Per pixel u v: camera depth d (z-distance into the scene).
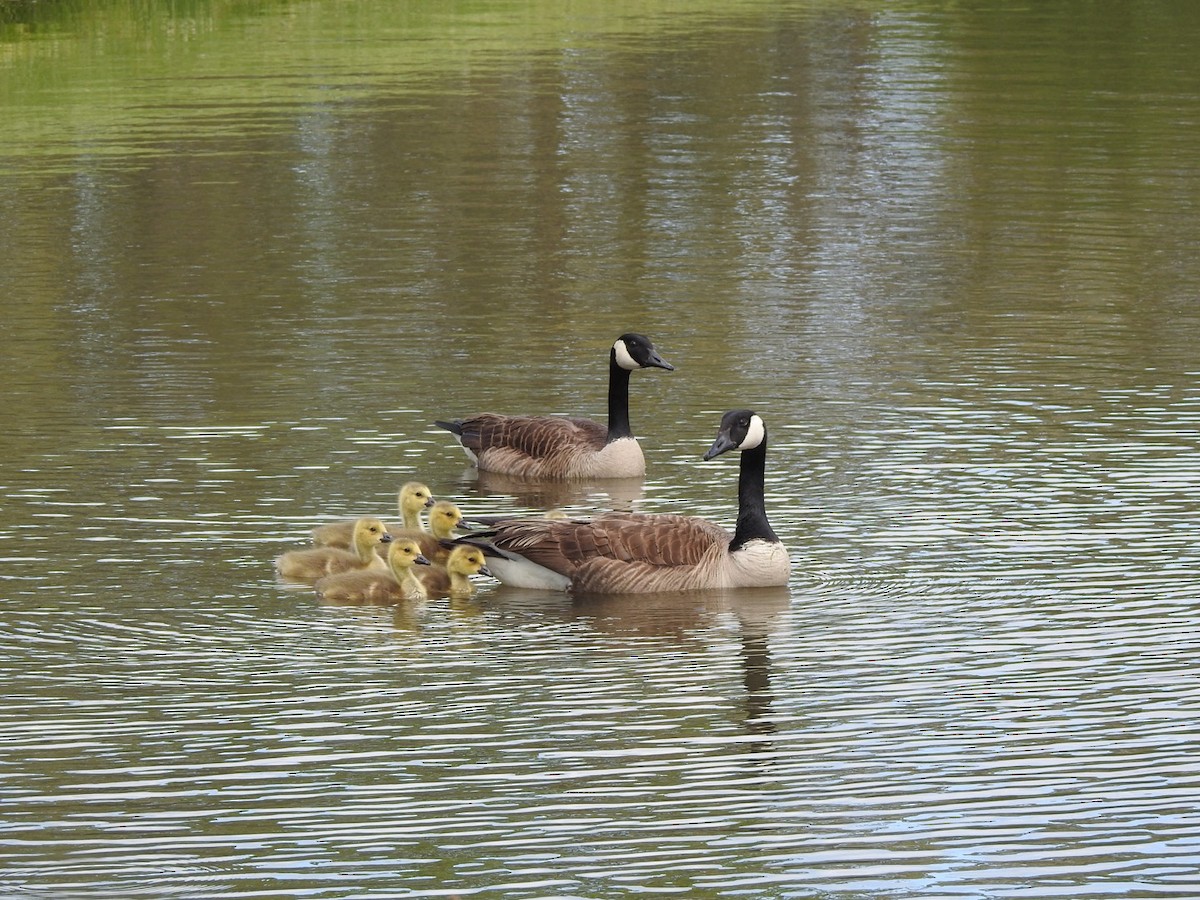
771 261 28.34
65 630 14.69
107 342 23.78
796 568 16.31
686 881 10.85
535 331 24.58
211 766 12.31
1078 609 15.23
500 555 16.28
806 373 22.59
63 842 11.27
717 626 15.10
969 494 18.12
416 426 20.58
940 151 36.28
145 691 13.57
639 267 27.94
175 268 27.77
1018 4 57.66
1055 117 39.56
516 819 11.59
